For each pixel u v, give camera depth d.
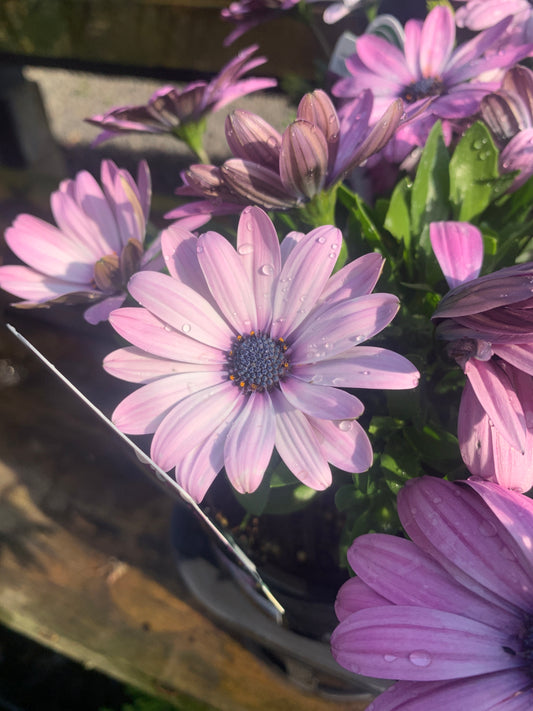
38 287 0.18
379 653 0.11
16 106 0.41
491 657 0.12
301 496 0.15
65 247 0.18
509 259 0.16
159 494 0.26
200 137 0.19
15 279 0.18
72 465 0.27
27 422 0.28
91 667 0.23
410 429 0.15
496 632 0.12
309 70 0.27
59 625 0.23
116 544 0.25
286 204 0.15
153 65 0.29
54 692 0.34
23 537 0.25
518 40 0.18
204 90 0.18
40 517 0.25
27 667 0.35
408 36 0.18
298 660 0.19
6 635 0.36
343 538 0.15
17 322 0.32
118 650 0.23
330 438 0.12
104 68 0.31
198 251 0.13
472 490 0.12
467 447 0.13
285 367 0.13
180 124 0.19
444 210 0.17
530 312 0.11
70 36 0.30
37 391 0.29
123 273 0.16
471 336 0.12
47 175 0.40
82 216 0.18
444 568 0.12
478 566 0.12
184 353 0.13
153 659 0.23
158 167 0.53
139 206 0.16
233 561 0.17
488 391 0.12
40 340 0.31
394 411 0.15
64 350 0.30
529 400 0.12
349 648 0.12
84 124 0.59
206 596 0.21
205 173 0.14
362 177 0.19
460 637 0.12
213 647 0.23
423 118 0.17
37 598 0.24
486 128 0.16
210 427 0.13
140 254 0.16
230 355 0.14
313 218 0.15
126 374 0.13
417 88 0.18
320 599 0.17
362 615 0.12
